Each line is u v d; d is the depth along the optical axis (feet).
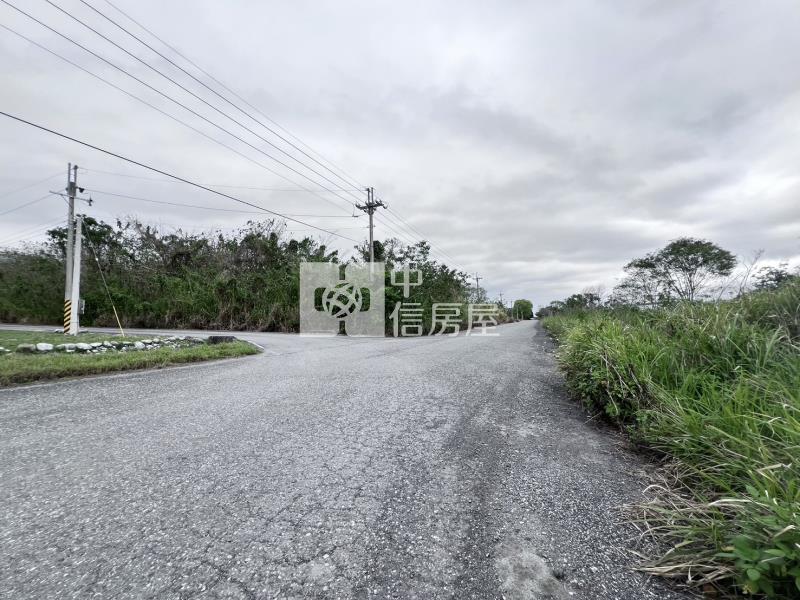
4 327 53.01
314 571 4.42
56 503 5.92
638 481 6.91
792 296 11.73
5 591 4.00
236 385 14.83
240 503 5.97
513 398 13.12
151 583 4.17
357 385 14.84
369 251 61.36
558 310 85.81
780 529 3.97
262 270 67.41
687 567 4.41
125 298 59.93
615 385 9.89
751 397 7.61
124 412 11.03
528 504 6.06
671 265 29.58
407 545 4.96
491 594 4.10
